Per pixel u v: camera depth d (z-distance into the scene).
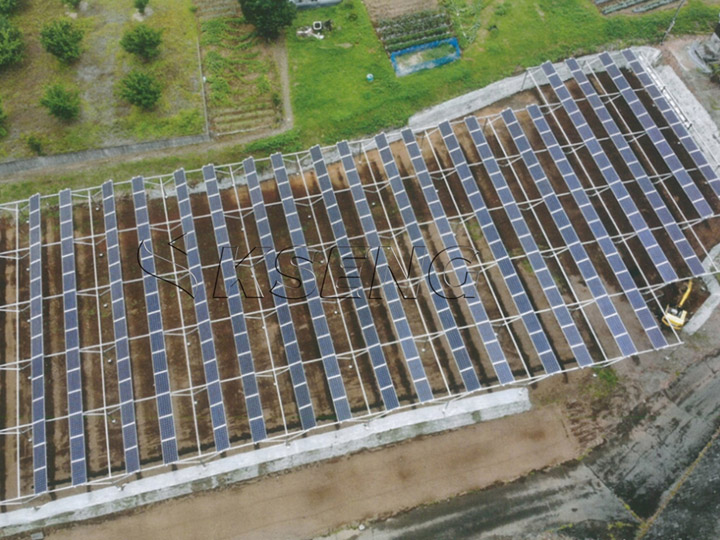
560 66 51.78
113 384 40.06
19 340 41.31
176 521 36.06
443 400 39.19
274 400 39.59
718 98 48.41
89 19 54.84
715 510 35.19
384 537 35.66
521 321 41.56
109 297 43.03
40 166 47.50
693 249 43.38
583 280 42.84
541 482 36.81
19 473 37.38
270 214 46.47
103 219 45.94
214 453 35.06
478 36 53.06
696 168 45.03
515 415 38.75
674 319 39.94
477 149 45.81
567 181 43.91
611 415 38.41
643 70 48.47
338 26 54.16
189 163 47.72
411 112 49.62
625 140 46.34
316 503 36.59
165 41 53.12
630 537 35.03
